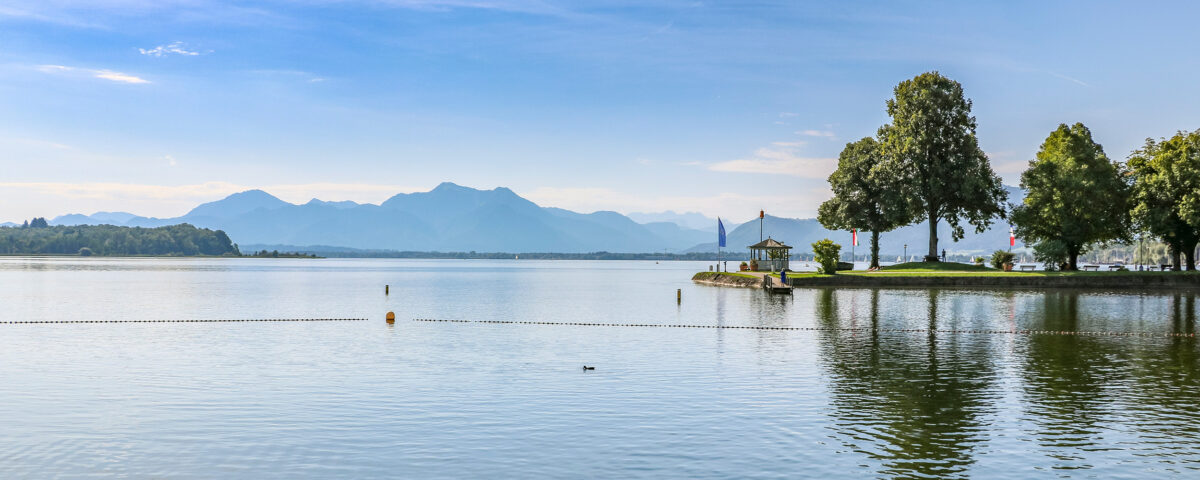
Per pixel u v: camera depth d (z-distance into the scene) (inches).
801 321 2193.7
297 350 1619.1
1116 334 1852.9
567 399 1091.3
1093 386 1174.3
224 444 869.8
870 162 4377.5
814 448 847.7
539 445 861.8
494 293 4084.6
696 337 1838.1
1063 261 4242.1
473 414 1000.9
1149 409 1018.7
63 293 3752.5
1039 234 4106.8
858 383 1204.5
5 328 2079.2
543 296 3772.1
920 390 1146.0
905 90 4158.5
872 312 2453.2
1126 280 3690.9
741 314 2450.8
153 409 1034.1
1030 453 828.6
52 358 1498.5
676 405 1049.5
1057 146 4087.1
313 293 3983.8
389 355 1539.1
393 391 1152.2
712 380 1234.6
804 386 1181.1
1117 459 808.3
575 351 1590.8
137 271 7711.6
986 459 809.5
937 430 917.8
